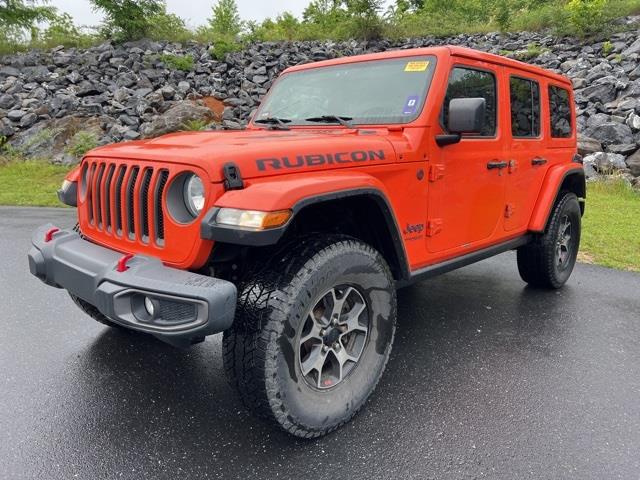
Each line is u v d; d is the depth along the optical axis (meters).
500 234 4.05
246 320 2.35
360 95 3.56
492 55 3.81
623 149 11.24
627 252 6.41
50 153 12.82
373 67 3.63
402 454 2.51
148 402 2.95
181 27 17.77
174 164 2.43
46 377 3.20
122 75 15.01
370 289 2.76
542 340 3.83
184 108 13.34
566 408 2.91
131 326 2.30
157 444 2.57
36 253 2.86
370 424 2.75
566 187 5.12
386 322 2.88
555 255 4.79
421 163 3.16
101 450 2.52
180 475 2.35
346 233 3.04
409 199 3.11
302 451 2.53
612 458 2.48
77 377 3.21
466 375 3.29
